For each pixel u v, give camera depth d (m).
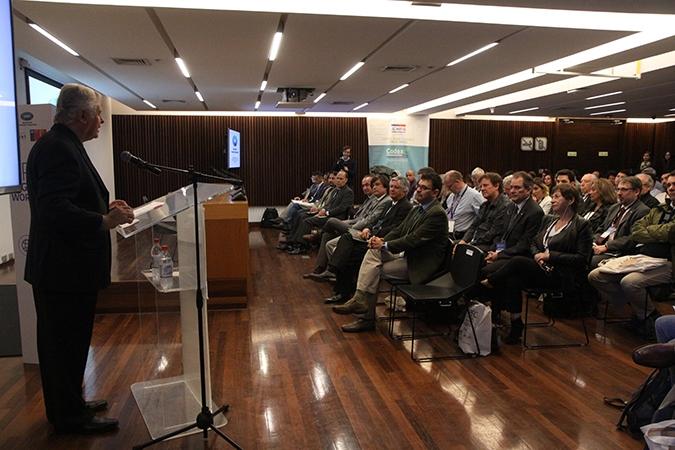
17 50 5.59
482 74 6.62
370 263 4.07
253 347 3.65
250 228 11.01
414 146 11.91
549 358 3.45
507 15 4.25
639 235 3.81
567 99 9.43
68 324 2.29
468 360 3.41
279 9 3.98
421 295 3.42
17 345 3.51
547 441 2.39
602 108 10.87
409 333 3.97
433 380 3.09
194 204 2.18
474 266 3.48
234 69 6.28
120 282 4.41
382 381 3.07
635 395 2.46
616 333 3.99
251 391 2.93
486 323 3.48
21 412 2.66
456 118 12.30
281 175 11.49
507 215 4.45
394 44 5.00
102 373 3.14
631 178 4.36
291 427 2.52
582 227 3.71
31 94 6.57
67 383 2.36
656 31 4.84
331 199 7.20
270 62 5.89
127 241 5.65
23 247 3.16
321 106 10.18
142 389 2.84
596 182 5.11
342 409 2.71
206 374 2.47
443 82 7.23
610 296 3.99
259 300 4.96
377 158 11.75
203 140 11.06
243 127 11.23
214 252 4.57
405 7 4.05
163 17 4.11
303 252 7.70
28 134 3.05
